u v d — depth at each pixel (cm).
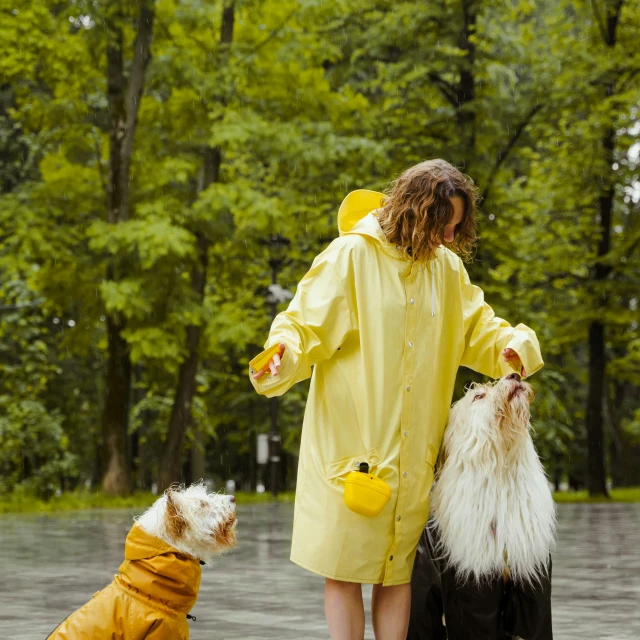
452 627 392
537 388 2769
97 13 2133
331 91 2602
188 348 2325
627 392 4266
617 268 2706
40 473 2370
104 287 2062
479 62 2536
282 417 3403
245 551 1113
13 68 2081
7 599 754
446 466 390
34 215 2214
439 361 403
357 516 386
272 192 2642
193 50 2262
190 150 2314
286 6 2281
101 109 2397
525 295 2794
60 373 2773
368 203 421
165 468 2325
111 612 380
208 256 2472
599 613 693
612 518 1755
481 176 2439
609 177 2695
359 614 397
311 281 398
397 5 2489
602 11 2761
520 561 381
